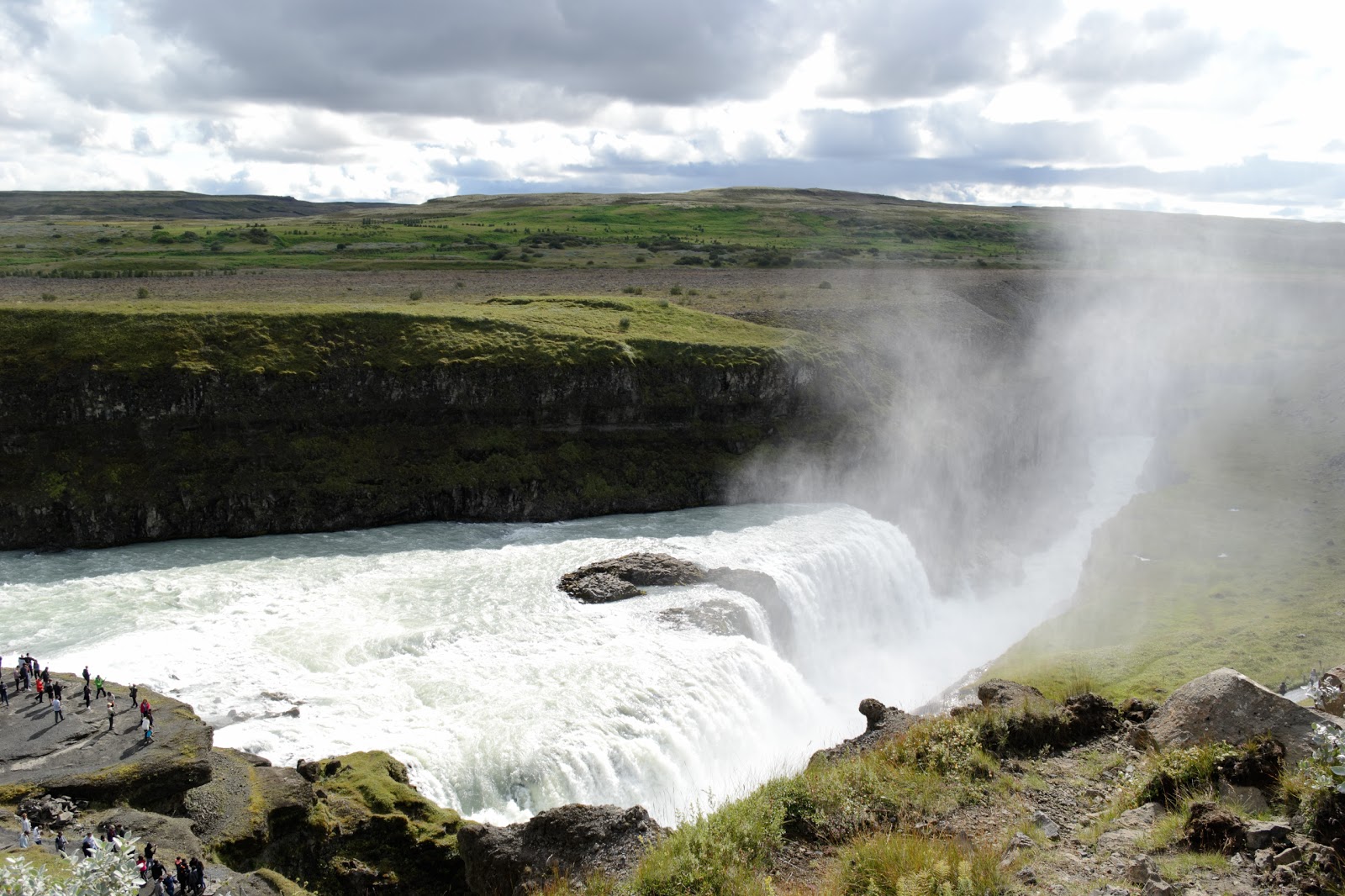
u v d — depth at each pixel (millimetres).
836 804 21688
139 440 73062
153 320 79312
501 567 65375
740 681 50031
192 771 34781
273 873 29641
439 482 78688
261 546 69125
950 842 18844
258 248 179250
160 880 27328
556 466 83625
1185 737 23125
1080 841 19297
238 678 46344
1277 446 108188
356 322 86125
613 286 138750
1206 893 16281
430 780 38500
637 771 41094
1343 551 71750
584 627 54406
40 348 74562
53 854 27641
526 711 44031
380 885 32969
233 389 75812
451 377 83125
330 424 79375
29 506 67562
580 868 24234
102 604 56188
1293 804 18750
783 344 101250
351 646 50656
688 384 91938
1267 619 57719
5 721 37781
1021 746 25125
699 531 76688
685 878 19312
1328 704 23844
